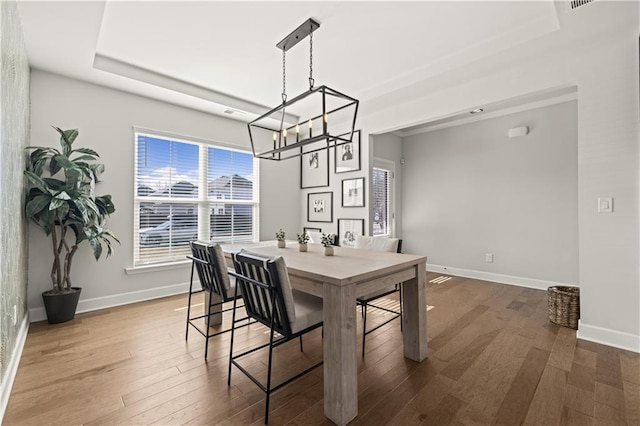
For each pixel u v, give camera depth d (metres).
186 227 3.86
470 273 4.64
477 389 1.78
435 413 1.58
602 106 2.37
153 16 2.19
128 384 1.82
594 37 2.29
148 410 1.60
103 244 3.20
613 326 2.32
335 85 3.35
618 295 2.30
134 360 2.11
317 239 3.86
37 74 2.83
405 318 2.17
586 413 1.56
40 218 2.54
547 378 1.88
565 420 1.51
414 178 5.38
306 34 2.41
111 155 3.25
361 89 3.44
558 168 3.87
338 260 2.11
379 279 1.81
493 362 2.08
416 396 1.72
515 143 4.21
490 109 4.31
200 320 2.85
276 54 2.73
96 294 3.16
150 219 3.56
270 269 1.56
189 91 3.41
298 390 1.79
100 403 1.65
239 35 2.44
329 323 1.59
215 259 2.16
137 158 3.47
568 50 2.48
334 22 2.26
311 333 2.61
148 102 3.51
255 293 1.77
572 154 3.77
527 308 3.22
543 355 2.17
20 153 2.27
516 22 2.23
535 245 4.05
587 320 2.43
